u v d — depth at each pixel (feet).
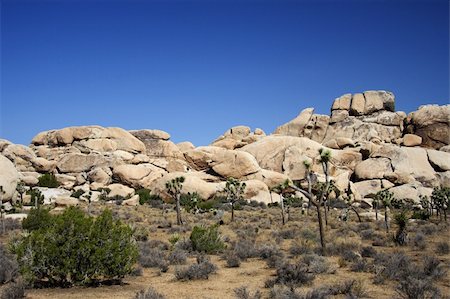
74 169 276.21
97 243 44.29
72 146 289.74
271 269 56.39
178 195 129.90
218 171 267.59
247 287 44.47
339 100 350.84
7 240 81.97
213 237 75.05
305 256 58.54
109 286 44.42
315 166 275.39
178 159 307.58
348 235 98.89
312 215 166.81
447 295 37.76
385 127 325.83
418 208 196.13
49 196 214.69
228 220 140.97
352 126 330.54
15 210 152.05
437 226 112.68
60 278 45.24
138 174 262.06
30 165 272.31
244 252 67.21
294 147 287.89
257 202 228.22
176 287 44.93
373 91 346.13
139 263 58.75
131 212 167.63
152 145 310.24
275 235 96.12
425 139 304.09
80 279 43.34
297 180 268.62
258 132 372.17
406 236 80.38
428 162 262.88
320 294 35.24
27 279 42.52
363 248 67.87
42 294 40.32
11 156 268.21
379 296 38.91
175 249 70.74
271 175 263.49
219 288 44.27
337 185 245.65
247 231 104.32
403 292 37.45
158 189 238.89
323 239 67.72
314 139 338.95
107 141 290.76
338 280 46.75
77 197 230.48
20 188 183.42
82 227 43.88
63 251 43.29
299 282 44.09
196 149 305.53
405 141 307.17
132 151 297.53
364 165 268.41
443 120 301.63
